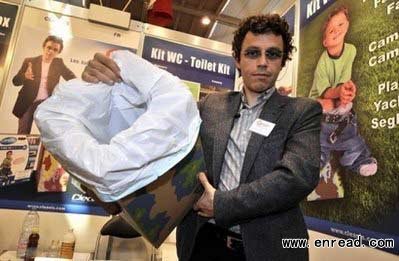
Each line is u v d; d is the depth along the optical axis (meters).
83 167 0.63
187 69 2.07
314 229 1.47
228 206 0.81
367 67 1.24
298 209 0.94
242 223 0.88
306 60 1.67
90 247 1.74
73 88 0.78
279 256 0.85
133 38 1.97
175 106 0.73
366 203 1.17
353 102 1.30
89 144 0.65
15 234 1.63
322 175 1.45
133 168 0.65
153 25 2.05
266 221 0.88
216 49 2.16
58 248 1.64
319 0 1.61
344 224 1.28
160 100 0.74
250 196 0.81
